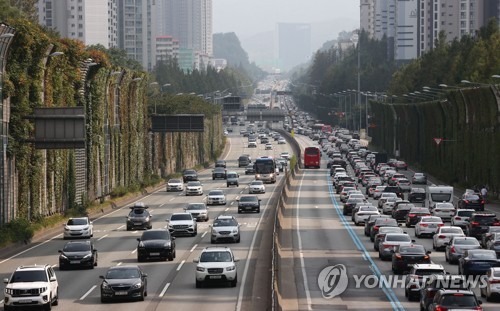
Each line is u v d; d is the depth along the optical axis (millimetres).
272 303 100375
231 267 136625
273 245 149250
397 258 149500
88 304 123062
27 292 117125
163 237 171625
